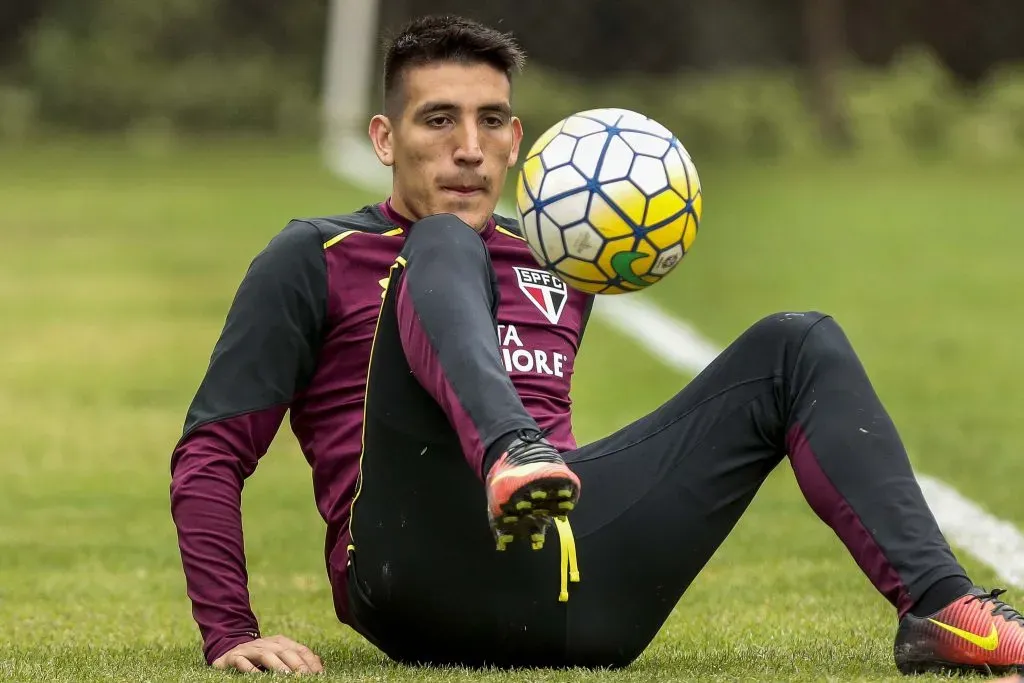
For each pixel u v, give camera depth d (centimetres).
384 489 1117
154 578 1869
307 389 1252
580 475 1152
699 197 1241
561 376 1279
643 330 4425
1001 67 15050
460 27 1277
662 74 13762
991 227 7625
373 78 12238
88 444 2939
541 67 13425
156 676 1124
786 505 2336
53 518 2291
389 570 1120
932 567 1061
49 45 12594
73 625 1547
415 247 1104
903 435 2903
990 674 1045
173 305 4928
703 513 1141
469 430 1015
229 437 1205
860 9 15112
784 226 7600
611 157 1219
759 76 13838
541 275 1303
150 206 7938
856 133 12731
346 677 1098
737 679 1080
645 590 1145
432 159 1263
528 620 1123
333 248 1243
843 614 1546
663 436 1152
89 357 3991
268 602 1709
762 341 1138
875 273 5897
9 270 5806
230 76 12569
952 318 4775
